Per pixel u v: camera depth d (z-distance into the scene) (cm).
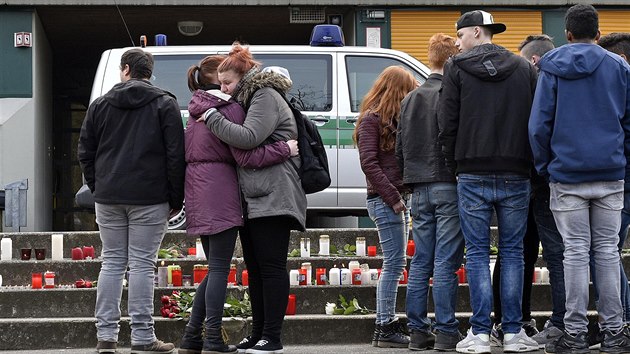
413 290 862
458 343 815
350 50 1327
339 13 1747
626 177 805
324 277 1020
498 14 1731
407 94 865
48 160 1878
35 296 979
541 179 838
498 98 797
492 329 885
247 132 784
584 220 781
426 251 857
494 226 1261
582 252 780
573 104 774
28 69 1680
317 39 1333
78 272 1046
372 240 1130
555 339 805
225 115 800
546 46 905
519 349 805
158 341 838
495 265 891
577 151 771
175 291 986
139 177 812
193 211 801
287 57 1319
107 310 830
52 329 931
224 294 799
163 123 814
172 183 815
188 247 1114
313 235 1125
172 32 1903
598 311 798
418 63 1330
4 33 1680
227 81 810
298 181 810
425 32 1722
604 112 775
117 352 870
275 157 793
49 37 1906
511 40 1731
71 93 2098
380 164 882
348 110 1312
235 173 806
